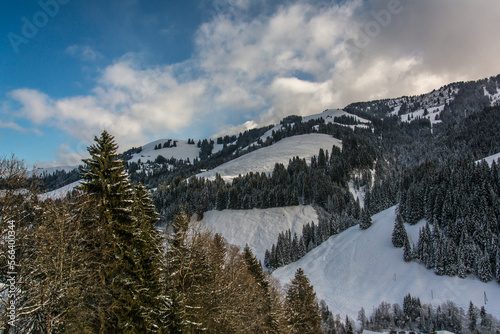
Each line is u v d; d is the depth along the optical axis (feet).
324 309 210.79
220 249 125.70
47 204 59.88
